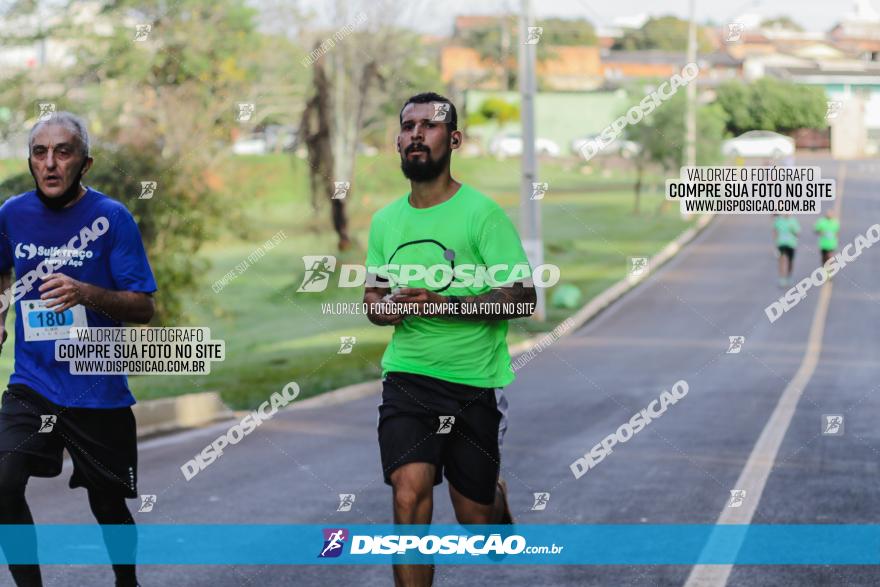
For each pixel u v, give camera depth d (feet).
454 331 34.94
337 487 59.31
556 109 329.52
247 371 109.40
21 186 105.09
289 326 143.02
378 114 196.65
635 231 248.52
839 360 117.50
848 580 40.06
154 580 41.34
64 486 60.44
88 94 178.60
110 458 36.91
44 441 35.83
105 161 120.88
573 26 334.85
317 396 97.50
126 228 36.47
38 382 36.09
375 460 67.62
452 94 248.11
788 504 52.49
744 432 74.95
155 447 73.87
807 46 155.12
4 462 34.88
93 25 181.06
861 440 71.26
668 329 147.02
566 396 94.99
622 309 167.94
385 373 35.76
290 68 191.83
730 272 202.08
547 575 41.45
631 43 325.62
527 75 149.79
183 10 185.37
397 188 206.80
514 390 99.30
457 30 242.17
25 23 177.27
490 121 328.08
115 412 36.81
